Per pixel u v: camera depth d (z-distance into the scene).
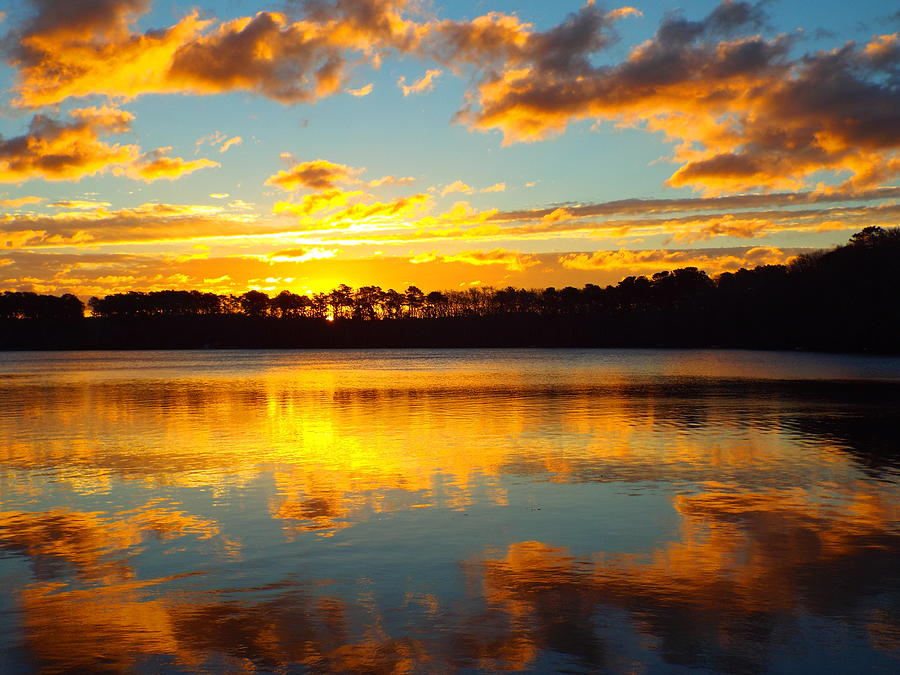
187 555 13.78
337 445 26.23
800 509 16.62
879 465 21.80
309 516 16.39
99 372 91.19
